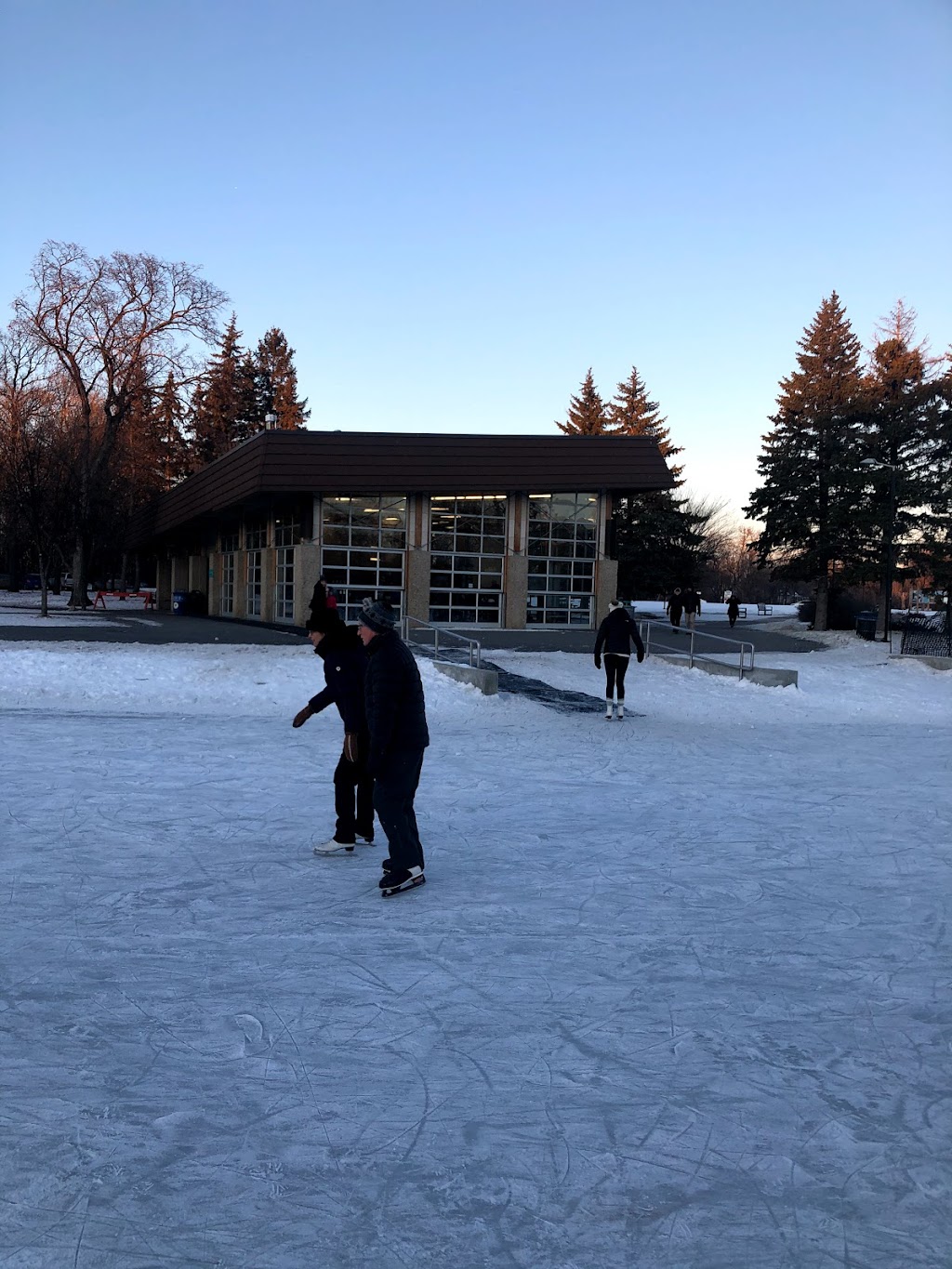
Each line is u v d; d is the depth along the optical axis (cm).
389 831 668
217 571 4281
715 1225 306
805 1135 362
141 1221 302
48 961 523
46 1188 318
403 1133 358
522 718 1688
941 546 3669
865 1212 315
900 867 757
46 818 841
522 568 3400
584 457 3272
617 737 1499
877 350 4106
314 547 3172
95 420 5016
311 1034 442
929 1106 386
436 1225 304
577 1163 341
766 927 609
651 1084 400
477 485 3195
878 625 3997
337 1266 283
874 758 1354
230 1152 342
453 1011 471
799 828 890
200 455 7869
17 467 3631
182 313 4672
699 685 2173
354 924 599
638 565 5947
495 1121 368
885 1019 471
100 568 6012
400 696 669
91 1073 399
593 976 521
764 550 4306
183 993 486
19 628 2755
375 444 3109
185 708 1642
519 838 833
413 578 3291
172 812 880
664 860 768
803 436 4078
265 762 1140
